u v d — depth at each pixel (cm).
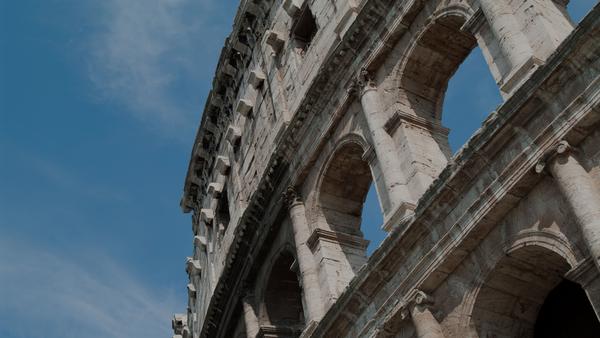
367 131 3325
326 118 3625
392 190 2959
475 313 2481
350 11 3691
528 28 2600
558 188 2264
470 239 2498
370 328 2773
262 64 4744
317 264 3428
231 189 4931
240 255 4209
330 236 3491
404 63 3262
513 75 2495
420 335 2544
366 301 2827
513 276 2467
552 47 2481
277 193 3912
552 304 2652
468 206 2517
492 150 2447
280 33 4528
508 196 2392
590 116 2203
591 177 2188
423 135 3119
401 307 2653
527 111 2356
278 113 4266
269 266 3994
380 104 3297
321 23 4031
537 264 2444
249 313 4112
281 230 3909
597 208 2097
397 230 2702
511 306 2502
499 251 2439
